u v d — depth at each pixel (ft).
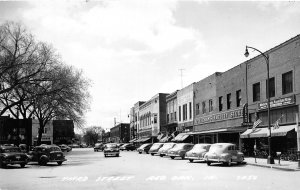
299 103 100.37
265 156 117.50
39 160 106.11
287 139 105.91
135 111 344.90
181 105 208.13
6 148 98.58
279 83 111.14
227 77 149.28
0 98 174.81
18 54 142.10
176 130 210.59
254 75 127.13
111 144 163.12
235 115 140.56
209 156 93.97
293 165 85.92
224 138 151.74
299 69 100.78
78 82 172.24
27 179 63.72
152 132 269.85
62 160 107.24
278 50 112.06
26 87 150.51
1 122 207.51
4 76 141.38
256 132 116.57
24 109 189.88
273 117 115.03
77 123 188.75
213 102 163.43
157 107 257.34
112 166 94.79
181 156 128.26
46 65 149.38
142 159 131.64
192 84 189.98
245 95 133.39
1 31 141.49
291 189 47.11
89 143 647.56
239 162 95.71
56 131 364.38
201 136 178.91
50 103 171.63
